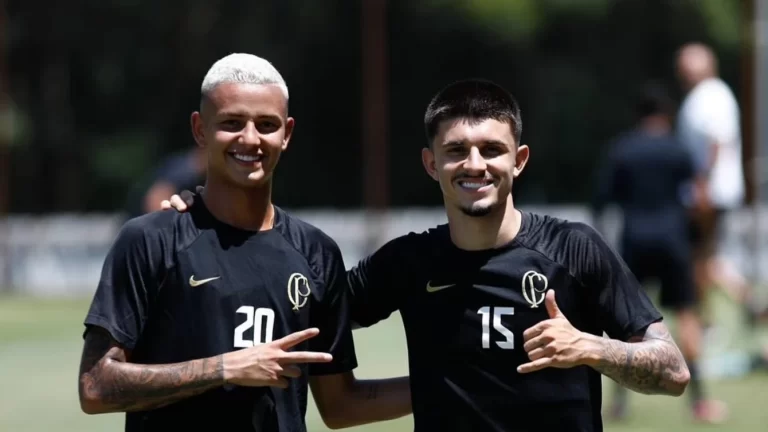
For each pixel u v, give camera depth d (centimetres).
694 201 4025
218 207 1622
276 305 1597
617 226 6750
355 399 1769
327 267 1650
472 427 1584
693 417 3281
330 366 1677
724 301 5291
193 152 3925
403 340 4956
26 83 15125
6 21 14712
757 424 3209
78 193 14950
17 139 14025
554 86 13862
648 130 3497
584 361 1518
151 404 1542
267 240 1622
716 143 4044
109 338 1563
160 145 14812
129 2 14738
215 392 1580
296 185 15062
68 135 14975
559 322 1524
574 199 14088
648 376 1559
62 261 8788
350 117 14912
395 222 9781
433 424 1605
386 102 14475
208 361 1518
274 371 1506
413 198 14775
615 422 3281
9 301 7469
